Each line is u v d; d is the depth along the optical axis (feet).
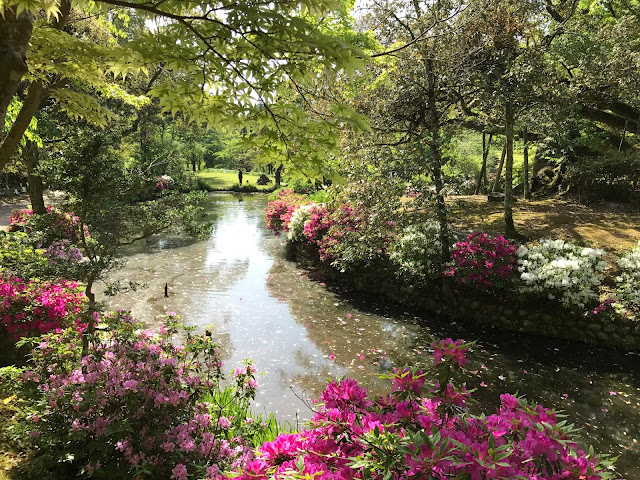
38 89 12.53
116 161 12.70
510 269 22.49
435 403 6.11
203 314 23.88
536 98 26.53
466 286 24.38
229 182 120.88
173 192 14.43
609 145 42.22
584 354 19.44
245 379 12.03
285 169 10.44
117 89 18.17
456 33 20.83
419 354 19.27
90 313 11.35
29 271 12.94
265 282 30.73
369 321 23.47
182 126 93.50
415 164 22.17
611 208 35.19
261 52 8.05
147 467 8.39
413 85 22.45
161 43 8.01
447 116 28.27
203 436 9.11
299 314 24.35
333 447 5.41
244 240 45.62
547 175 44.09
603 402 15.39
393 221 23.04
